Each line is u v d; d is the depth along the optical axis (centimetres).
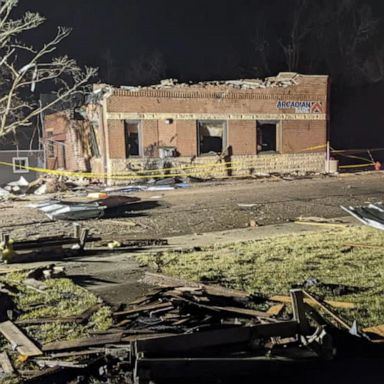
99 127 2514
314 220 1432
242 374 498
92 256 1040
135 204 1831
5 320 656
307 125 2853
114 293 770
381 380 486
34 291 785
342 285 777
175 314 643
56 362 520
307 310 576
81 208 1546
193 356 511
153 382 470
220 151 2822
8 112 2822
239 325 595
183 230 1352
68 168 3009
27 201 1964
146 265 941
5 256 988
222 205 1775
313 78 2836
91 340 569
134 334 580
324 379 491
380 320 630
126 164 2473
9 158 3167
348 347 555
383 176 2655
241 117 2686
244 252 1030
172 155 2550
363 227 1303
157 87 2545
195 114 2586
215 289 740
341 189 2142
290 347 544
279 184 2362
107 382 488
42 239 1077
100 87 2722
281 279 820
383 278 820
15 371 511
